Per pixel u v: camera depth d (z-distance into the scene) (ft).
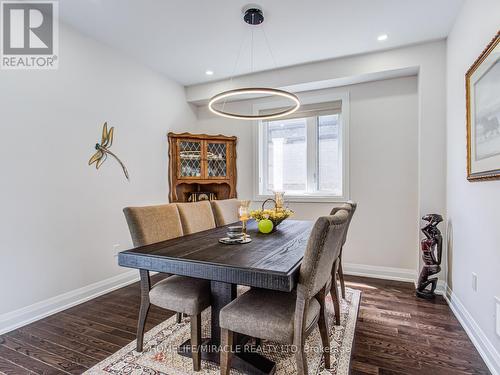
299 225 9.18
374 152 11.57
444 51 9.61
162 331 7.28
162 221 7.36
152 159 12.20
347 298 9.13
